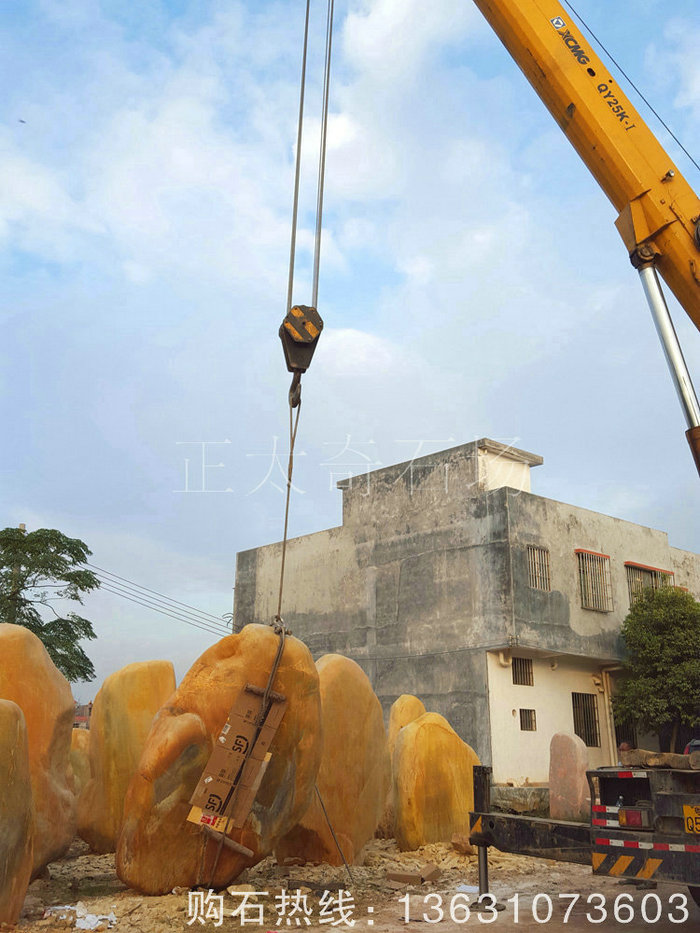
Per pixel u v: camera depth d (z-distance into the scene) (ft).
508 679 70.59
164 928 19.36
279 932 19.72
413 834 31.19
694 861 18.04
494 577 71.00
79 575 69.97
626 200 24.18
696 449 21.65
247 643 22.79
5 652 23.35
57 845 24.03
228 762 21.59
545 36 25.21
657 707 70.33
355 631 81.30
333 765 27.96
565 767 26.99
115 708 29.73
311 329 22.02
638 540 84.12
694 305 23.41
